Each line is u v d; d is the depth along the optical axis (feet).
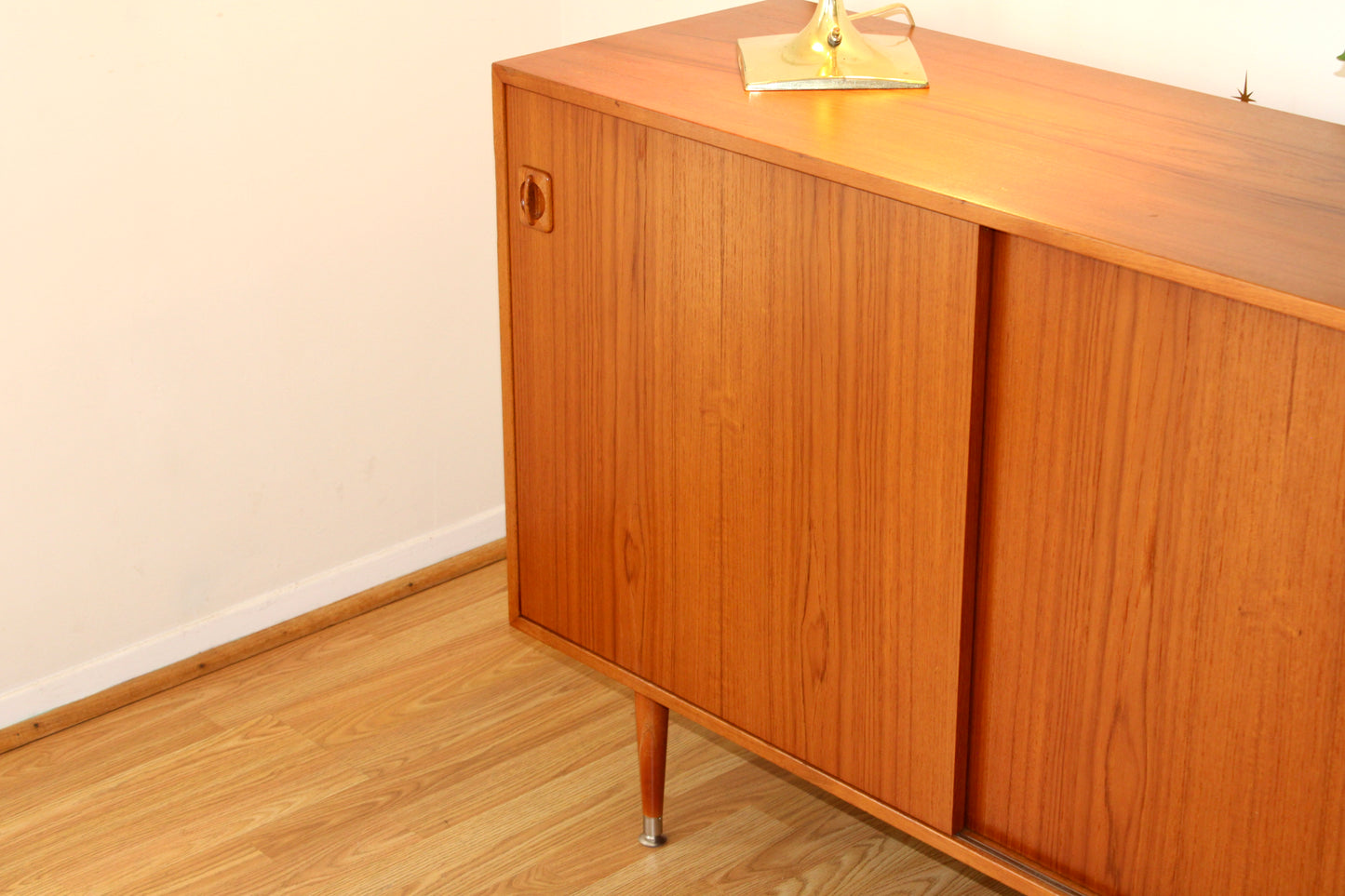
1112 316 3.80
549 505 5.68
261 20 6.70
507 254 5.41
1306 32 4.99
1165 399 3.76
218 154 6.75
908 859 6.01
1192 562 3.84
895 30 5.72
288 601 7.63
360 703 7.07
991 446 4.21
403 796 6.40
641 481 5.25
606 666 5.72
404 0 7.16
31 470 6.57
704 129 4.50
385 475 7.89
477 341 8.06
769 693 5.11
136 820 6.27
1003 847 4.62
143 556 7.06
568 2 7.75
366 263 7.45
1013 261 3.98
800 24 5.76
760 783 6.48
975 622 4.45
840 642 4.79
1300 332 3.45
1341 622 3.59
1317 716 3.71
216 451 7.16
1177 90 5.05
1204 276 3.53
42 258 6.34
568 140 5.00
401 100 7.32
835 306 4.39
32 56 6.08
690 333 4.86
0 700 6.73
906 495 4.40
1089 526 4.04
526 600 5.98
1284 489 3.60
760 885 5.85
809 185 4.33
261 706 7.06
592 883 5.87
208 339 6.97
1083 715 4.24
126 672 7.11
